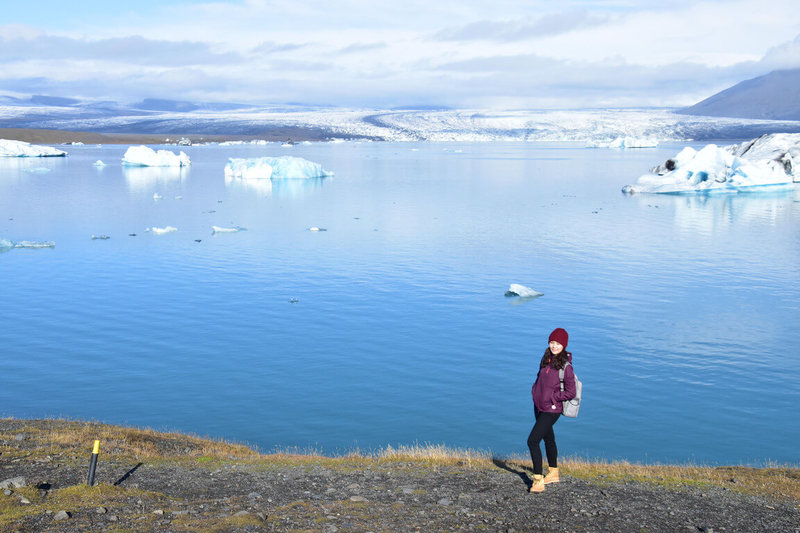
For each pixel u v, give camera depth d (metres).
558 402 12.30
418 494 12.77
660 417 28.53
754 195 128.50
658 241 76.88
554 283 55.12
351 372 34.31
